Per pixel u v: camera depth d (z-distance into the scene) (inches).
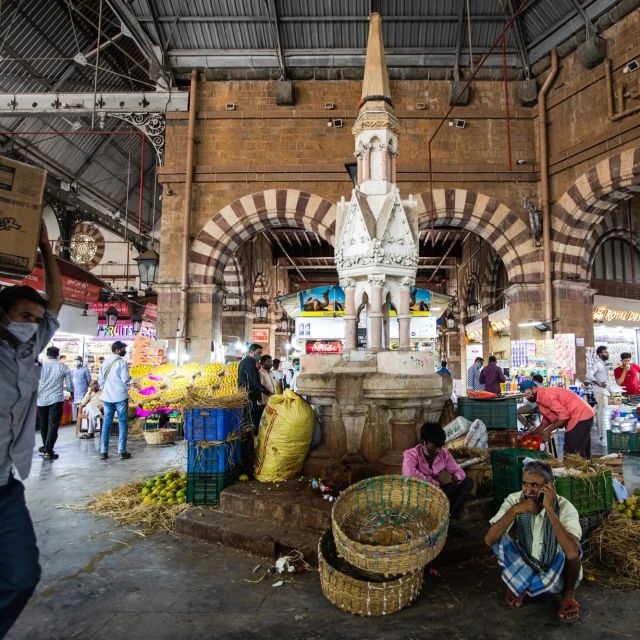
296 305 597.0
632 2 403.2
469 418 238.2
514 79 503.2
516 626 109.0
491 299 783.1
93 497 213.0
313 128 500.4
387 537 124.9
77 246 842.8
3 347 87.7
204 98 509.0
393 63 498.3
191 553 149.9
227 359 697.0
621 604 119.7
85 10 534.9
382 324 214.1
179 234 491.2
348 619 111.7
